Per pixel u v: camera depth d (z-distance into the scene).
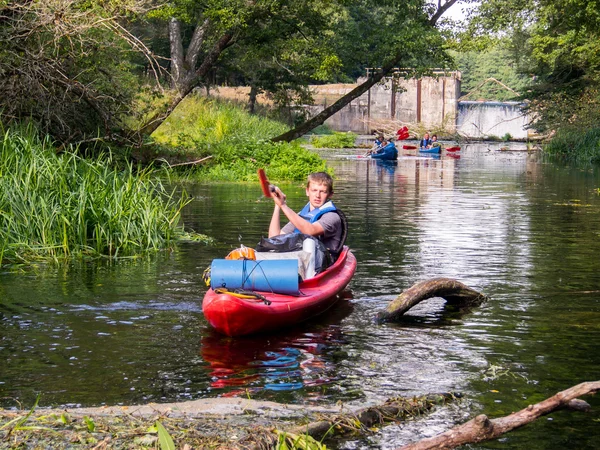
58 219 9.26
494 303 6.98
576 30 31.41
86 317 6.33
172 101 19.92
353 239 10.58
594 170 26.72
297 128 25.58
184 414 3.83
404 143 53.47
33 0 12.99
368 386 4.70
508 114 62.56
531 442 3.90
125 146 16.59
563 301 7.06
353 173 24.67
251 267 6.04
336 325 6.18
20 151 9.92
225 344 5.61
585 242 10.47
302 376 4.89
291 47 23.97
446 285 6.75
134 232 9.84
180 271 8.26
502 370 5.05
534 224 12.27
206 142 23.56
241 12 21.20
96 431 3.48
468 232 11.34
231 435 3.50
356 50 24.89
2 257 8.55
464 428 3.66
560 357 5.35
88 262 8.75
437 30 24.67
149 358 5.25
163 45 41.84
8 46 13.20
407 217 13.10
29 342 5.60
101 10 13.86
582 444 3.88
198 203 14.55
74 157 10.33
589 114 36.94
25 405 4.32
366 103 64.06
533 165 29.67
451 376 4.91
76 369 4.99
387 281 7.85
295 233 6.77
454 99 62.56
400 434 3.92
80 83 13.88
